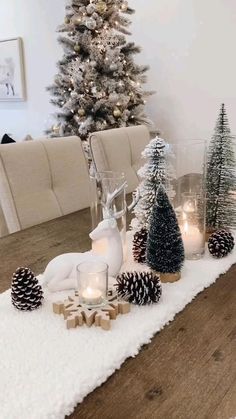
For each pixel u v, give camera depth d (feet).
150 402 1.96
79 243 4.00
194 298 2.91
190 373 2.16
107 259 3.01
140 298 2.67
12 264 3.51
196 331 2.53
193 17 9.37
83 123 8.77
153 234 3.02
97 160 5.85
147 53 10.31
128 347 2.31
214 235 3.56
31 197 4.96
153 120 10.71
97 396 2.00
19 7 12.54
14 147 4.87
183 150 3.67
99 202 3.27
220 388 2.06
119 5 8.77
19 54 12.96
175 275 3.06
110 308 2.58
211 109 9.69
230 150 3.82
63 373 2.11
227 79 9.27
